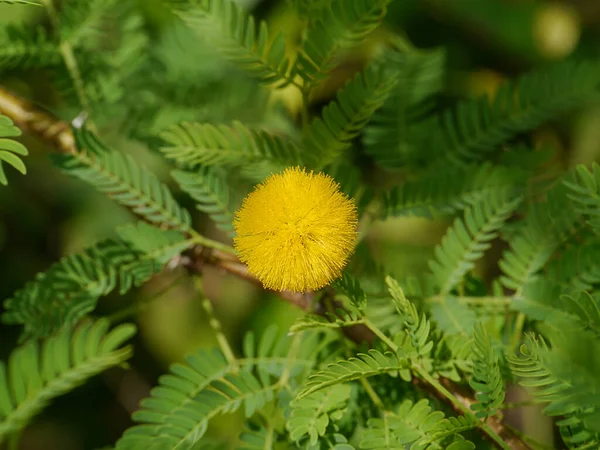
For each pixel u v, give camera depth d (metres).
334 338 0.17
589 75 0.19
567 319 0.16
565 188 0.18
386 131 0.20
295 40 0.24
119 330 0.18
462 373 0.17
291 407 0.17
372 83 0.17
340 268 0.16
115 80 0.20
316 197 0.16
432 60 0.20
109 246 0.18
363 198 0.18
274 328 0.18
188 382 0.17
